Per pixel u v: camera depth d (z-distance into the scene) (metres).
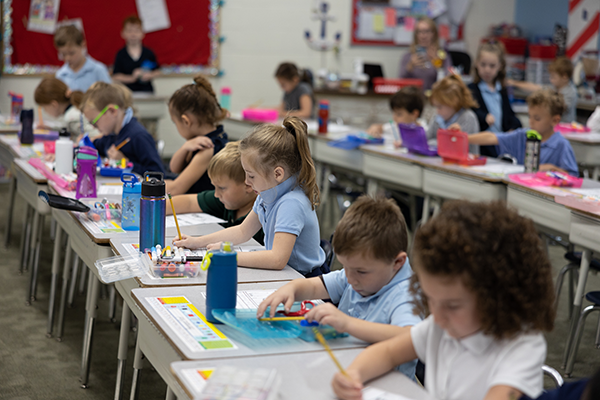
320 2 7.61
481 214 1.03
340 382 1.10
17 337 2.96
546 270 1.05
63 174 2.95
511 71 7.56
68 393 2.46
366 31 7.87
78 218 2.32
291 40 7.62
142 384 2.56
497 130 4.60
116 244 2.03
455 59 6.97
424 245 1.04
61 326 2.94
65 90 4.29
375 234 1.40
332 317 1.35
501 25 8.09
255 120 5.45
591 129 5.08
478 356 1.09
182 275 1.76
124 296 2.05
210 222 2.40
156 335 1.48
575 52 7.32
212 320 1.44
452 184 3.43
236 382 1.09
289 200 1.92
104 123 3.19
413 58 6.36
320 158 4.71
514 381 1.02
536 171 3.26
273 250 1.88
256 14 7.43
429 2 8.00
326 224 5.02
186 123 2.86
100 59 6.85
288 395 1.12
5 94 6.44
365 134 4.42
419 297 1.32
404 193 4.36
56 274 2.95
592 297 2.57
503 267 1.00
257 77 7.58
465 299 1.02
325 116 4.77
